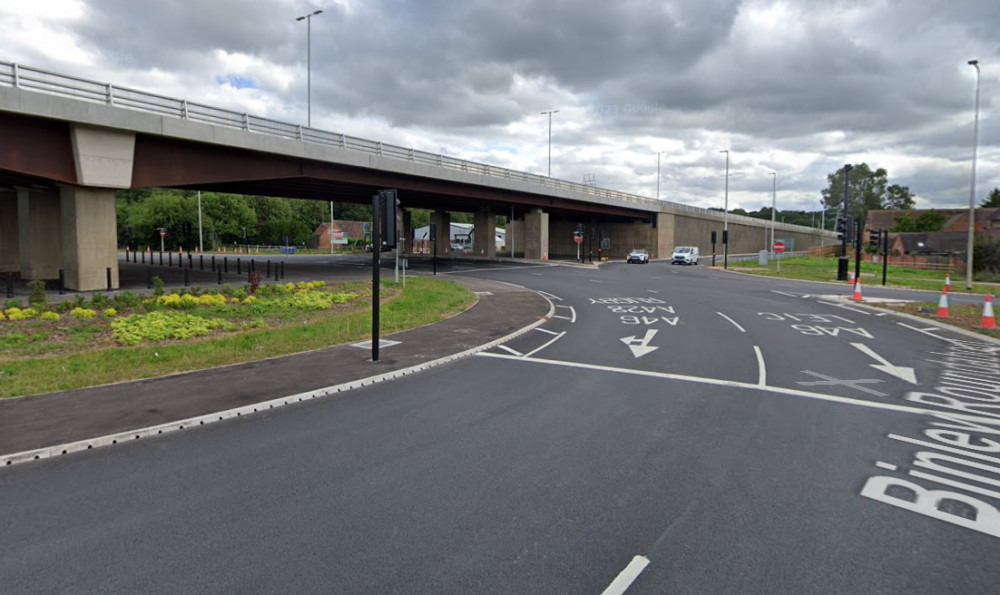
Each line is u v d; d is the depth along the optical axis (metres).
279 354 12.05
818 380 10.15
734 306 21.97
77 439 6.80
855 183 125.62
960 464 6.20
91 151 23.00
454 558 4.31
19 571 4.12
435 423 7.64
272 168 32.12
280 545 4.50
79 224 23.52
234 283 28.11
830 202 131.62
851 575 4.09
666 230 79.38
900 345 13.81
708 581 4.01
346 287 25.67
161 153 26.67
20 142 21.67
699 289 29.44
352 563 4.23
